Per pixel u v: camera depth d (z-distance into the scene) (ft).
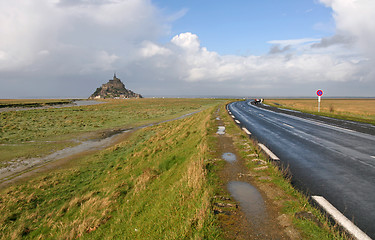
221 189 18.38
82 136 78.95
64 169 44.52
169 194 21.17
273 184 19.06
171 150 45.47
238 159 27.07
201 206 14.88
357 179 20.79
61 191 34.65
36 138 74.13
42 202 31.19
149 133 81.35
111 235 19.34
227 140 38.88
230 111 116.88
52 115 144.56
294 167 24.73
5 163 48.08
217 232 12.36
